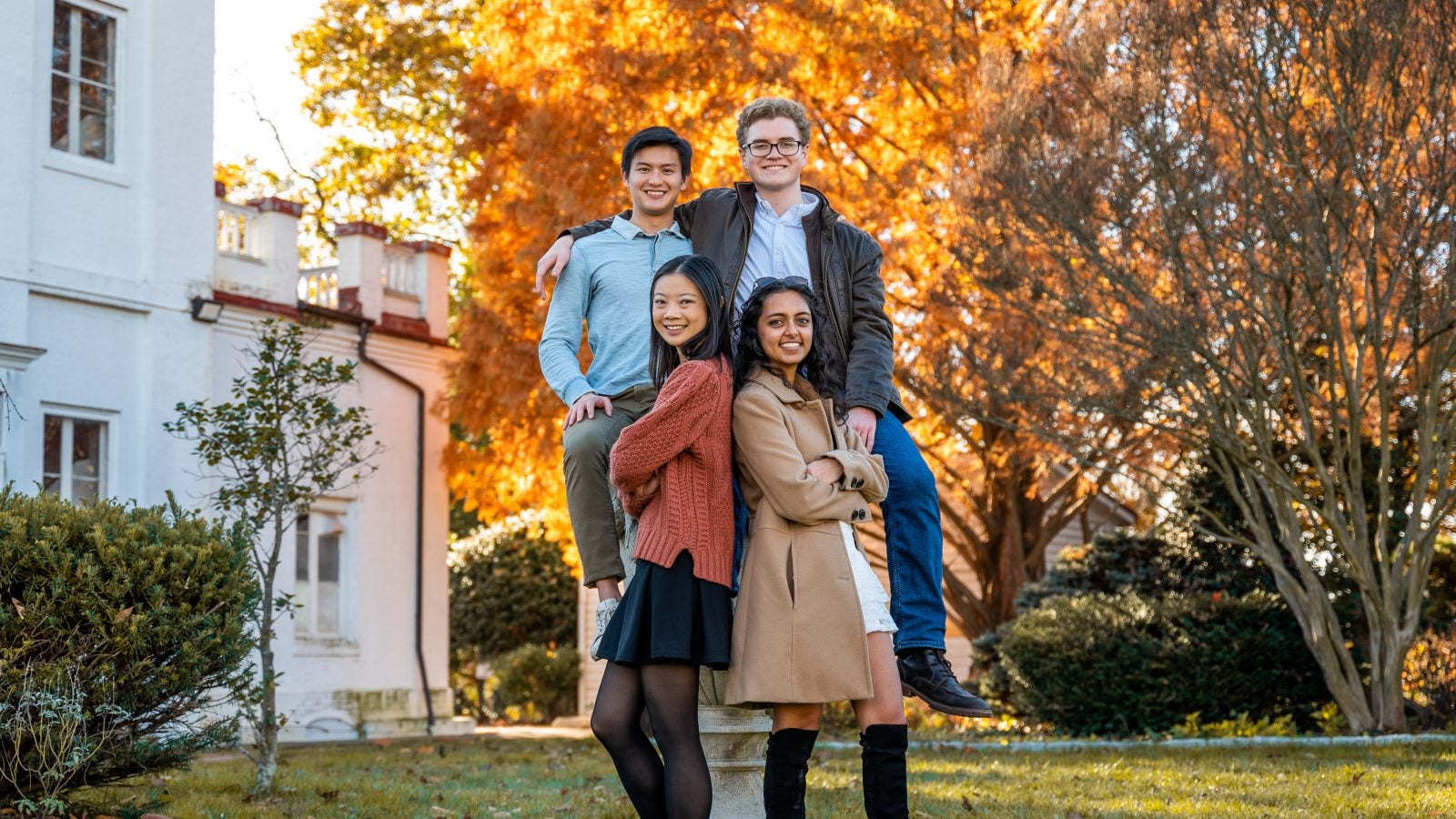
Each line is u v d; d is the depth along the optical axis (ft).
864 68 47.62
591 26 49.75
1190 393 39.22
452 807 24.50
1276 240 36.96
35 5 40.22
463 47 79.10
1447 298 36.50
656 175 15.31
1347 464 43.45
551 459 52.08
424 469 55.01
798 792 13.61
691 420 13.07
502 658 68.90
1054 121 39.14
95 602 18.84
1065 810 22.98
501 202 52.90
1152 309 38.01
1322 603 39.96
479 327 51.88
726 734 14.90
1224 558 45.60
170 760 20.20
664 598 12.92
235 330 46.88
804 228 14.93
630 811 22.57
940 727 47.37
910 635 14.70
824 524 13.33
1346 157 36.86
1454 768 28.30
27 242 39.60
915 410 50.96
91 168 42.04
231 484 43.62
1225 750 34.96
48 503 19.67
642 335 15.15
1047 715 43.27
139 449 42.88
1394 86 35.53
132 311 43.06
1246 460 39.63
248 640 20.90
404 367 54.29
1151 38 37.52
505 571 72.90
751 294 13.99
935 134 49.19
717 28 47.91
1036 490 54.24
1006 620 54.65
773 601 13.05
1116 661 42.01
